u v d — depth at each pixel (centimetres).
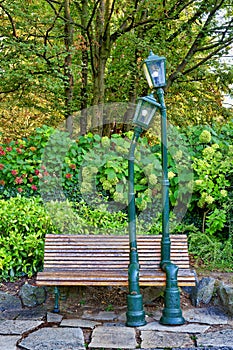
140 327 342
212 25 800
